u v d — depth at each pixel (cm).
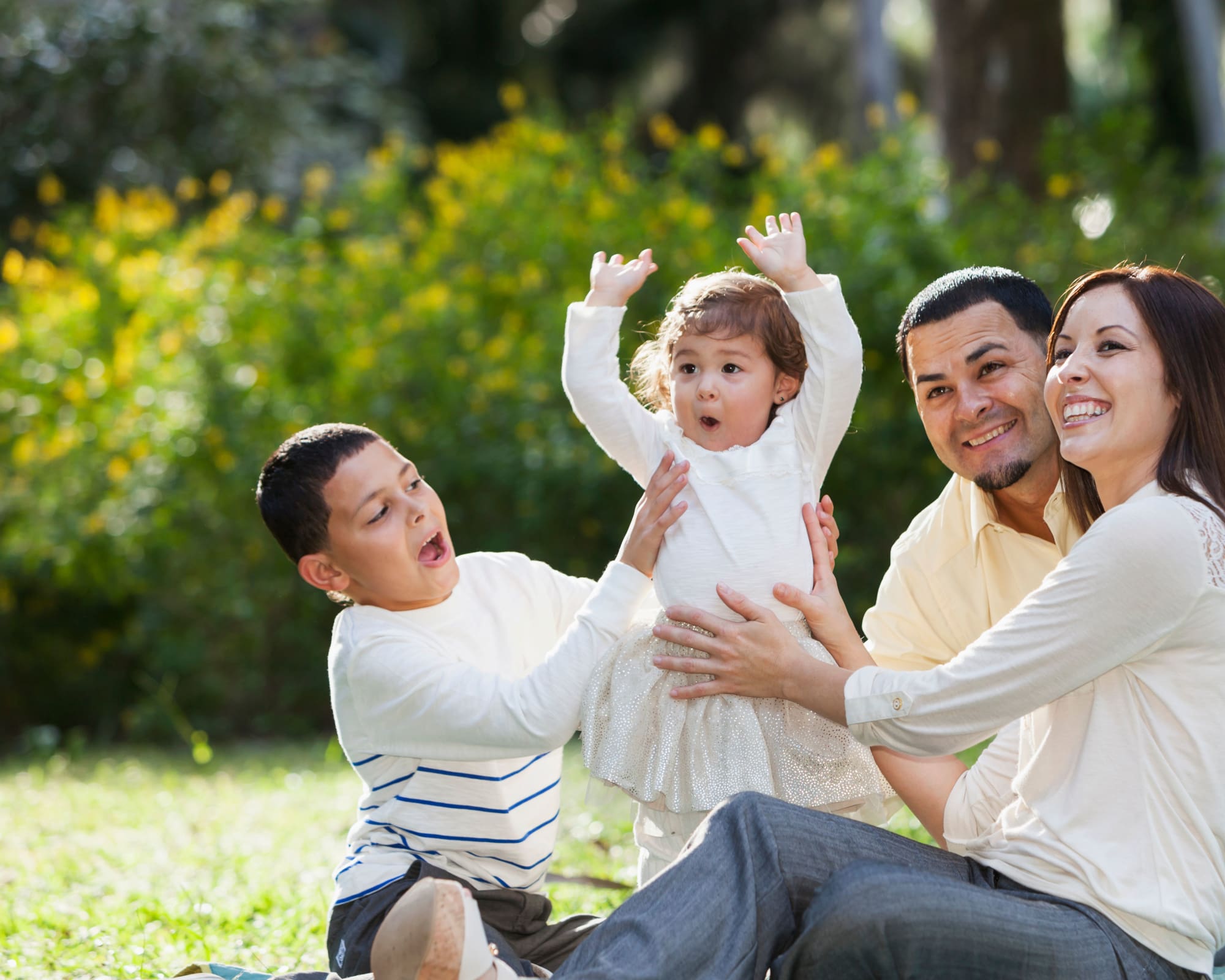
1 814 856
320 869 682
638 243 1166
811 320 436
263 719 1241
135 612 1335
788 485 441
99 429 1267
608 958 359
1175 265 1134
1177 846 370
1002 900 369
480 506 1189
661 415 466
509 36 3356
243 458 1173
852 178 1172
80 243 1431
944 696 392
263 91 2203
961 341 459
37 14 2084
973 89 1412
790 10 2972
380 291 1277
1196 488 384
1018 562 492
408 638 430
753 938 371
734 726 420
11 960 531
